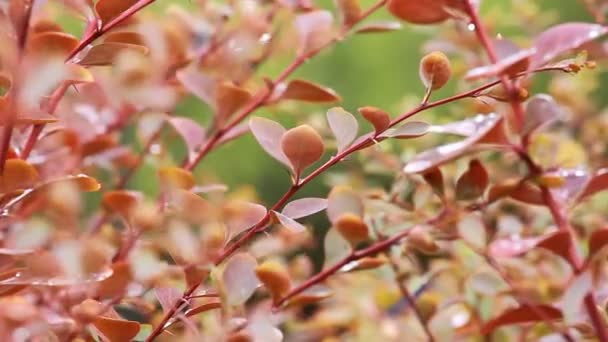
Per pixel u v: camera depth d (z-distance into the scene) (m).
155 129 0.76
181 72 0.71
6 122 0.60
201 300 0.68
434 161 0.68
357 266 0.69
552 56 0.68
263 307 0.71
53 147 0.72
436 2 0.70
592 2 0.80
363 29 0.76
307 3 0.76
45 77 0.58
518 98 0.68
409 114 0.65
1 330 0.60
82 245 0.61
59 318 0.63
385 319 0.83
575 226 0.81
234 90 0.70
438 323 0.75
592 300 0.69
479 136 0.67
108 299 0.67
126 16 0.62
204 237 0.63
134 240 0.68
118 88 0.60
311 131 0.64
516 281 0.76
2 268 0.63
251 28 0.77
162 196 0.69
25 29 0.59
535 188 0.70
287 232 0.81
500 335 0.77
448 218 0.71
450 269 0.79
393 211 0.74
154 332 0.64
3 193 0.62
